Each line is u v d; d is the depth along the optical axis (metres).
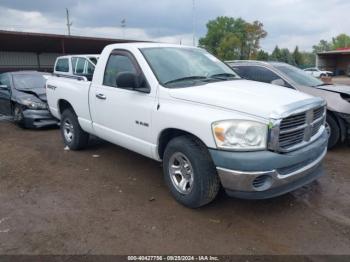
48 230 3.71
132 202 4.37
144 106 4.48
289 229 3.71
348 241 3.48
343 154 6.35
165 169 4.34
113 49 5.26
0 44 26.94
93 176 5.30
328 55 50.97
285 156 3.59
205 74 4.84
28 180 5.19
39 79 10.12
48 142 7.45
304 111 3.79
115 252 3.31
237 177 3.54
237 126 3.54
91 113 5.64
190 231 3.67
